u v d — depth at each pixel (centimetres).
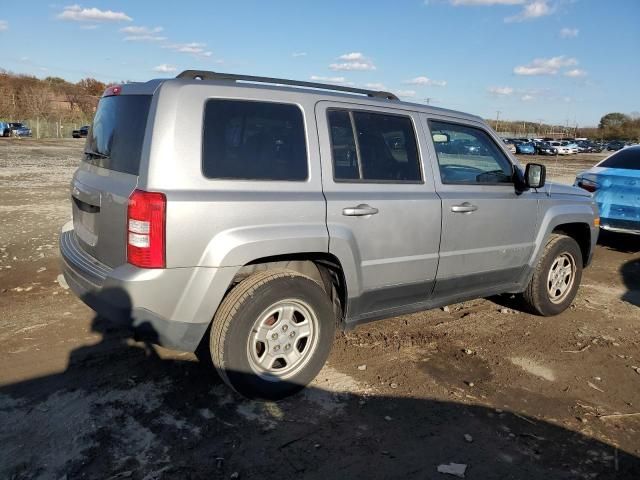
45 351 410
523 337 484
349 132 379
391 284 399
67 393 353
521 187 482
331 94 378
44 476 275
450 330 492
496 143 474
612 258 807
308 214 345
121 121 347
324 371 400
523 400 375
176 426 323
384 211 381
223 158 324
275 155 343
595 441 331
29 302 508
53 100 6944
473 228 441
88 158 388
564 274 543
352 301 380
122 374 381
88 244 358
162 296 307
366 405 357
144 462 290
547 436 333
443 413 352
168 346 321
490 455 311
